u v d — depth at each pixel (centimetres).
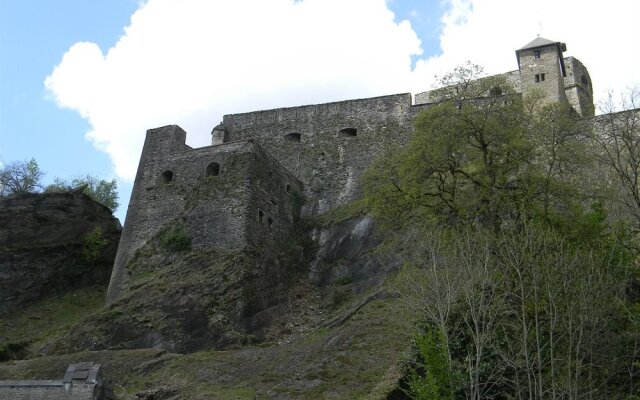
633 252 2023
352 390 1912
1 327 3256
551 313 1498
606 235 2003
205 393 2038
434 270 1731
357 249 3238
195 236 3231
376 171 2512
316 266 3297
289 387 2017
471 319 1691
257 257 3067
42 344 2847
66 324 3145
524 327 1464
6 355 2734
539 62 3953
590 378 1460
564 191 2120
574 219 2041
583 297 1523
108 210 4159
